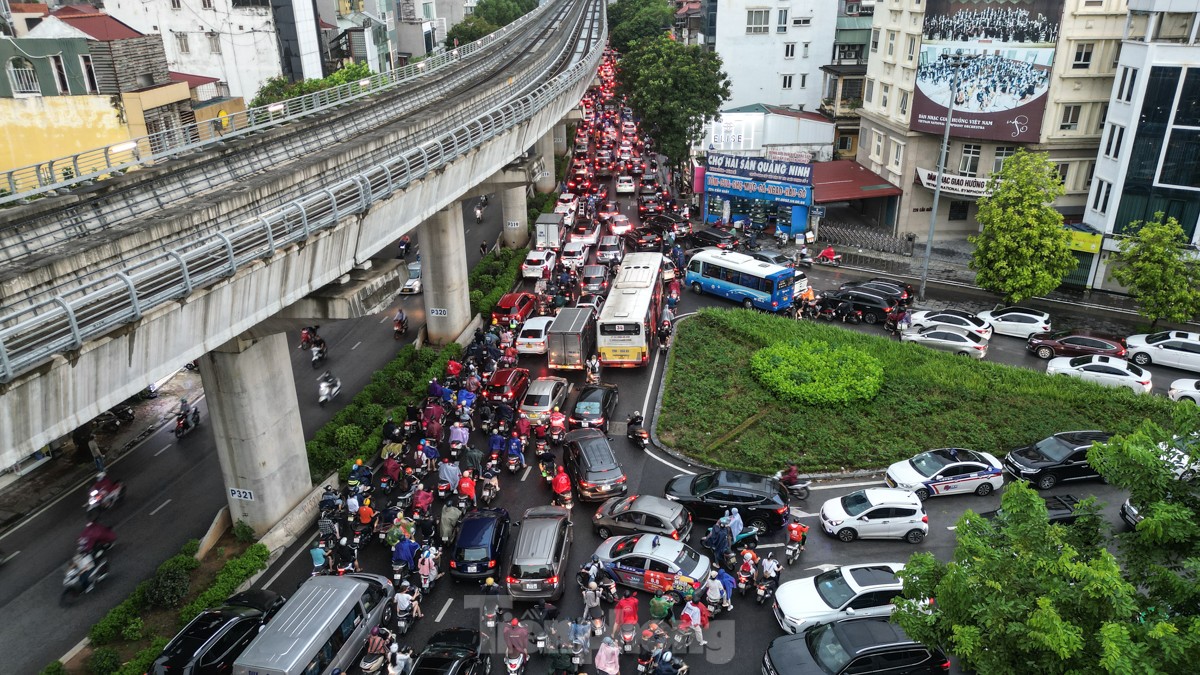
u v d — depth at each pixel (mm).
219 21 66688
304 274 22938
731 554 23797
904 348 38719
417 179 29266
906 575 16250
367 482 28047
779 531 26531
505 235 58594
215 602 22719
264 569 24812
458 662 19141
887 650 18969
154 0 65438
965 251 55750
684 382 36656
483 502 28016
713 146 69438
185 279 17969
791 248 56656
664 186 72250
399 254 56094
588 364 37281
